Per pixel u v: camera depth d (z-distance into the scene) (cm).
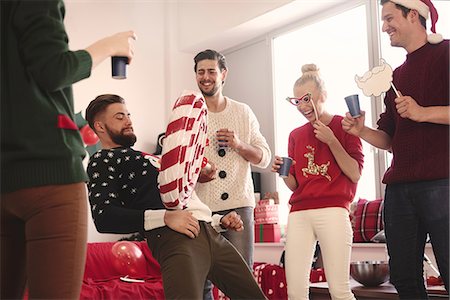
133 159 173
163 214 159
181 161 157
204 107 168
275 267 401
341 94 483
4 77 122
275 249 473
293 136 260
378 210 404
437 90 199
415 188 200
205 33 573
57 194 120
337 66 489
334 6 489
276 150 539
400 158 205
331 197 235
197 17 584
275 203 511
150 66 598
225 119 259
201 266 158
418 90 204
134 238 505
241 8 534
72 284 121
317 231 238
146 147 583
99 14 572
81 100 543
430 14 213
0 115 120
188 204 168
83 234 124
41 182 118
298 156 252
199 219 166
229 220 185
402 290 206
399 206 205
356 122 222
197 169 167
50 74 118
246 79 579
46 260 118
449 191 192
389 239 209
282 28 538
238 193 249
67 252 120
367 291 273
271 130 545
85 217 125
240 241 241
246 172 255
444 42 201
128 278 386
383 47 451
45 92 123
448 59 197
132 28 591
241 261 168
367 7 461
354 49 475
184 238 158
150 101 593
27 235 120
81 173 125
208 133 254
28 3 119
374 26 455
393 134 226
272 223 486
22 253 127
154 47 604
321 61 504
